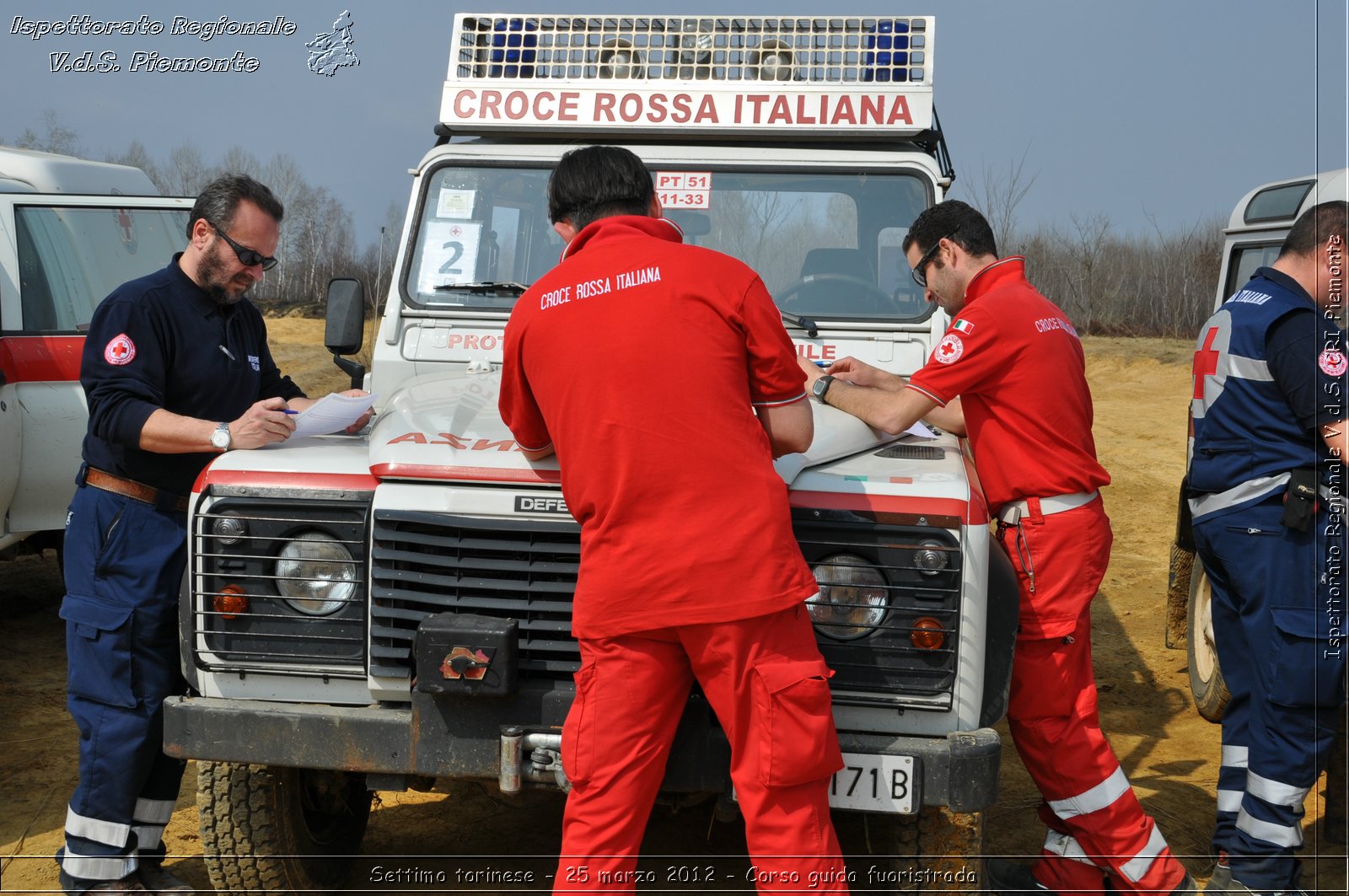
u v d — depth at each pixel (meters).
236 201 3.50
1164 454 14.90
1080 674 3.41
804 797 2.71
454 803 4.54
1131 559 9.79
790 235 4.33
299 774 3.60
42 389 6.00
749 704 2.67
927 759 2.89
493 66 4.58
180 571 3.46
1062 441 3.34
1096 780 3.38
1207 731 5.62
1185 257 28.77
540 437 2.94
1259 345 3.51
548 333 2.74
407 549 3.00
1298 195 5.66
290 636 3.05
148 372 3.44
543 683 2.96
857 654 2.93
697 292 2.71
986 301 3.36
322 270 29.09
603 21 4.52
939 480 3.02
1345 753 4.01
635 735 2.71
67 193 6.52
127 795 3.43
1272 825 3.54
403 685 3.05
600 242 2.80
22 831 4.39
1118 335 28.89
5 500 5.89
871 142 4.51
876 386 3.75
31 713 5.69
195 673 3.13
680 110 4.42
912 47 4.44
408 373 4.29
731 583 2.61
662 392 2.65
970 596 2.91
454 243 4.41
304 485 3.06
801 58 4.46
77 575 3.43
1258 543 3.53
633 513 2.65
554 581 2.96
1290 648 3.47
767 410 2.83
